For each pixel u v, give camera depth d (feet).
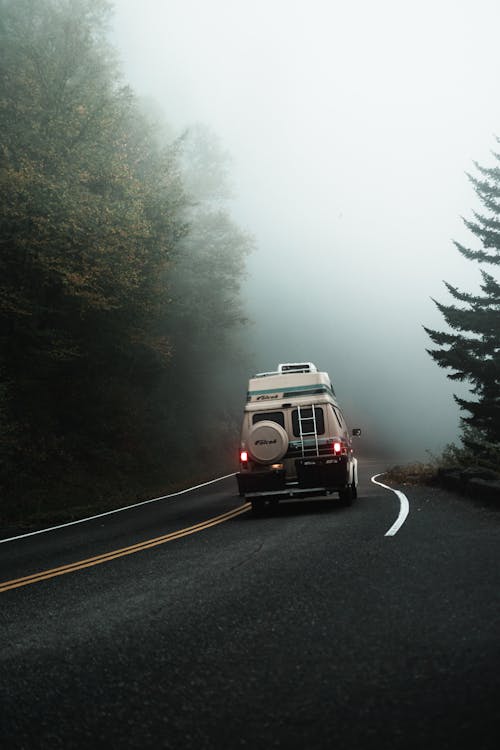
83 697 11.37
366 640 13.17
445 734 8.66
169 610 17.26
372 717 9.41
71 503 66.59
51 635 15.75
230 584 20.06
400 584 18.10
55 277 65.62
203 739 9.22
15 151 64.64
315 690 10.68
